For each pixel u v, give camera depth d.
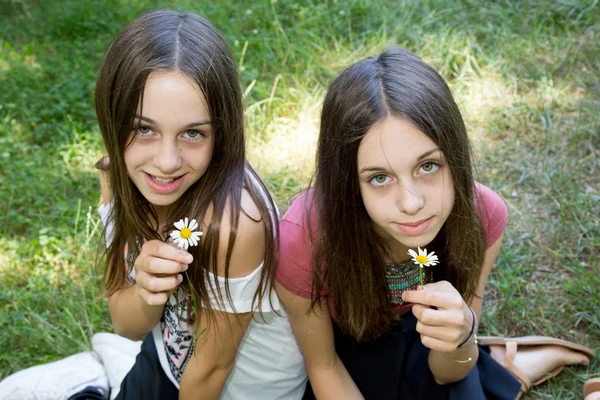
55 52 4.77
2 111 4.25
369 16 4.45
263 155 3.56
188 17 1.81
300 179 3.38
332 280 2.01
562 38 4.05
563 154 3.35
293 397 2.28
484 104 3.72
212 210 1.86
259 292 1.95
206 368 2.03
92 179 3.63
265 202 1.95
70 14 5.16
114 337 2.62
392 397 2.23
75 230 3.23
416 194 1.74
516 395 2.30
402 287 2.12
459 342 1.89
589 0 4.27
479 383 2.20
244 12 4.70
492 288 2.83
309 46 4.20
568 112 3.62
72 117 4.13
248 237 1.87
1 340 2.78
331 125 1.82
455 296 1.79
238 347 2.08
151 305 1.98
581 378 2.43
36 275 3.09
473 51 4.04
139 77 1.69
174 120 1.71
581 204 3.04
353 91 1.76
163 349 2.19
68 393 2.43
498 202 2.15
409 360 2.21
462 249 1.96
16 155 3.91
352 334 2.15
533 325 2.64
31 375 2.48
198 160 1.79
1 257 3.22
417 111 1.70
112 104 1.77
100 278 3.01
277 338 2.12
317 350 2.15
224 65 1.80
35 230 3.36
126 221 2.02
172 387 2.21
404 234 1.81
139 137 1.76
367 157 1.74
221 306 1.95
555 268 2.85
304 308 2.07
